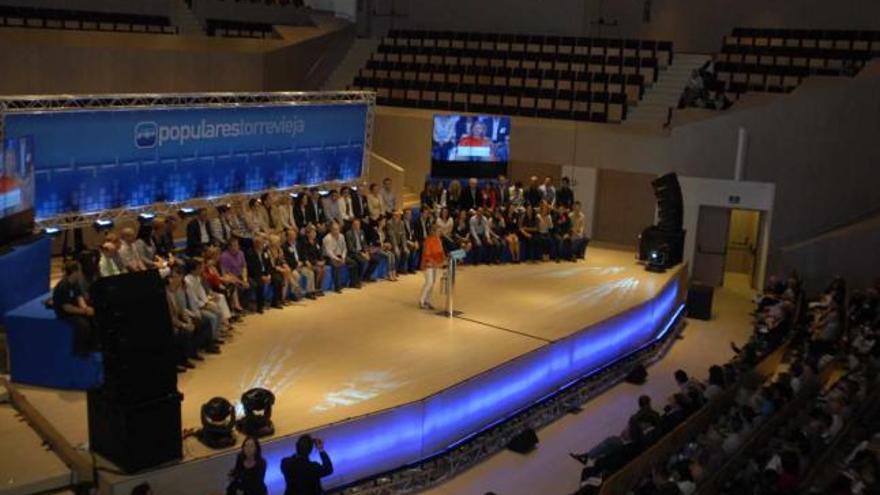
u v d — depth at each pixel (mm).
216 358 11680
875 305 15773
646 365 15023
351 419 9828
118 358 8281
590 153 20406
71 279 10219
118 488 8312
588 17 24797
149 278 8555
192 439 9297
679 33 24625
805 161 19125
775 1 23484
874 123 18750
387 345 12508
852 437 10727
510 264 17969
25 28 17281
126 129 14039
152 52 17922
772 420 10820
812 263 18922
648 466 9578
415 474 10383
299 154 17203
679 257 18344
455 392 10938
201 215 13945
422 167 20938
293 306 14188
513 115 21578
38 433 9430
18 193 11680
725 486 9492
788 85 21203
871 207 19094
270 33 23219
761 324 15703
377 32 26422
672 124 19875
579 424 12500
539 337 13086
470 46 24719
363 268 15531
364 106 18422
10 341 10305
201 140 15273
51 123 12961
